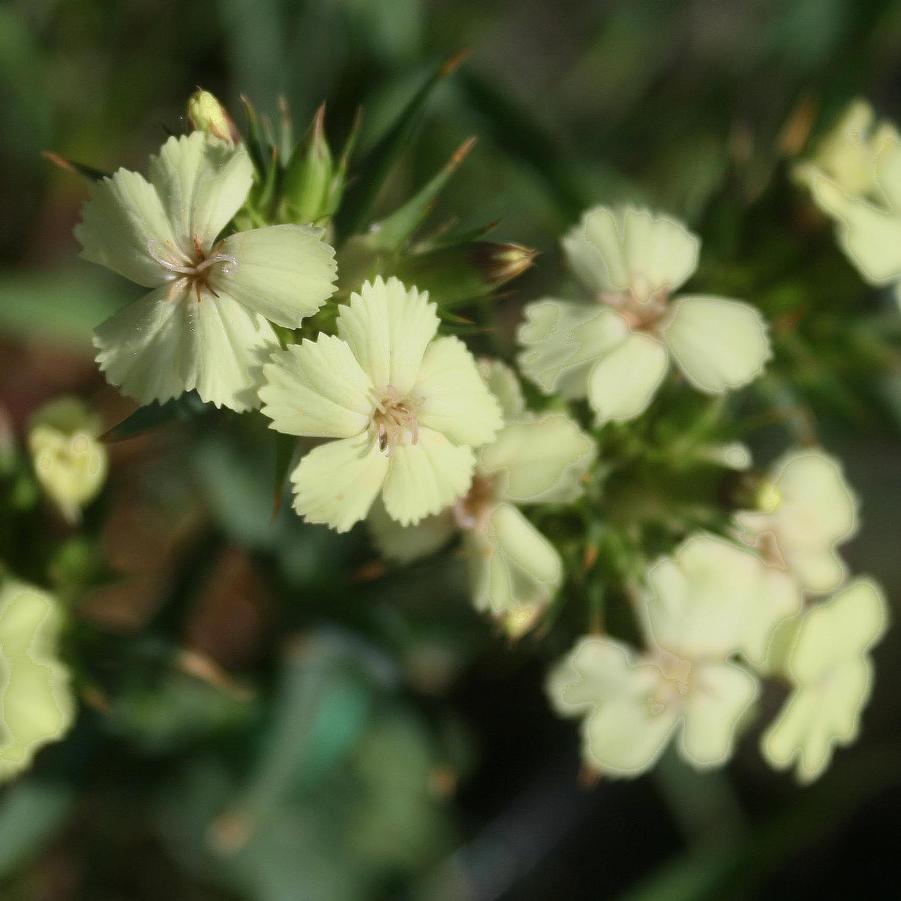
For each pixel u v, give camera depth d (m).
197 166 0.15
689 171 0.27
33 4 0.24
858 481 0.29
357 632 0.19
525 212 0.25
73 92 0.25
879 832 0.28
